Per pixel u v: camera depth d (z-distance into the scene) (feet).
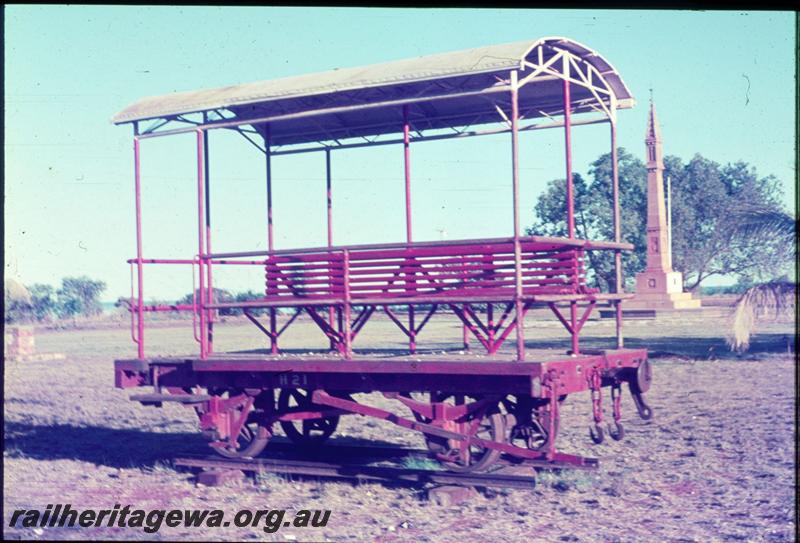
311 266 38.45
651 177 186.91
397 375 34.86
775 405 56.59
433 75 33.47
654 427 49.67
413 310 39.93
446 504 31.86
